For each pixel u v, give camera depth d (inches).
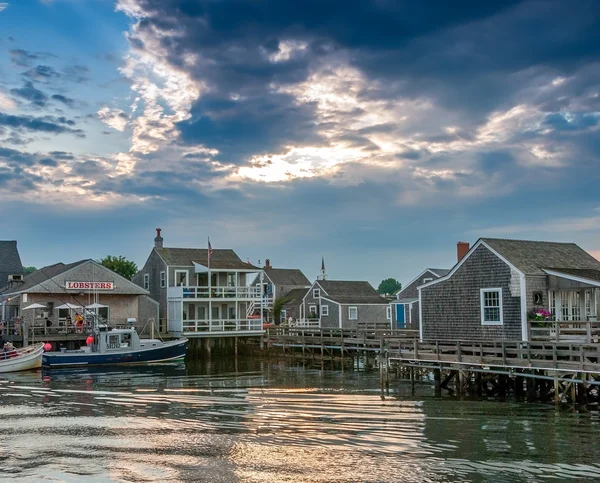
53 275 1979.6
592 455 683.4
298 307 2915.8
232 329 2208.4
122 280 2085.4
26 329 1704.0
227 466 658.8
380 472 631.8
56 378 1418.6
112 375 1485.0
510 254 1202.0
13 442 764.6
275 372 1566.2
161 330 2186.3
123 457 695.7
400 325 2496.3
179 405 1017.5
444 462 662.5
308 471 638.5
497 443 737.0
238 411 957.2
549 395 1078.4
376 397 1094.4
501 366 1042.7
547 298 1172.5
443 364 1176.8
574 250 1347.2
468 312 1252.5
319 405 1007.0
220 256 2420.0
